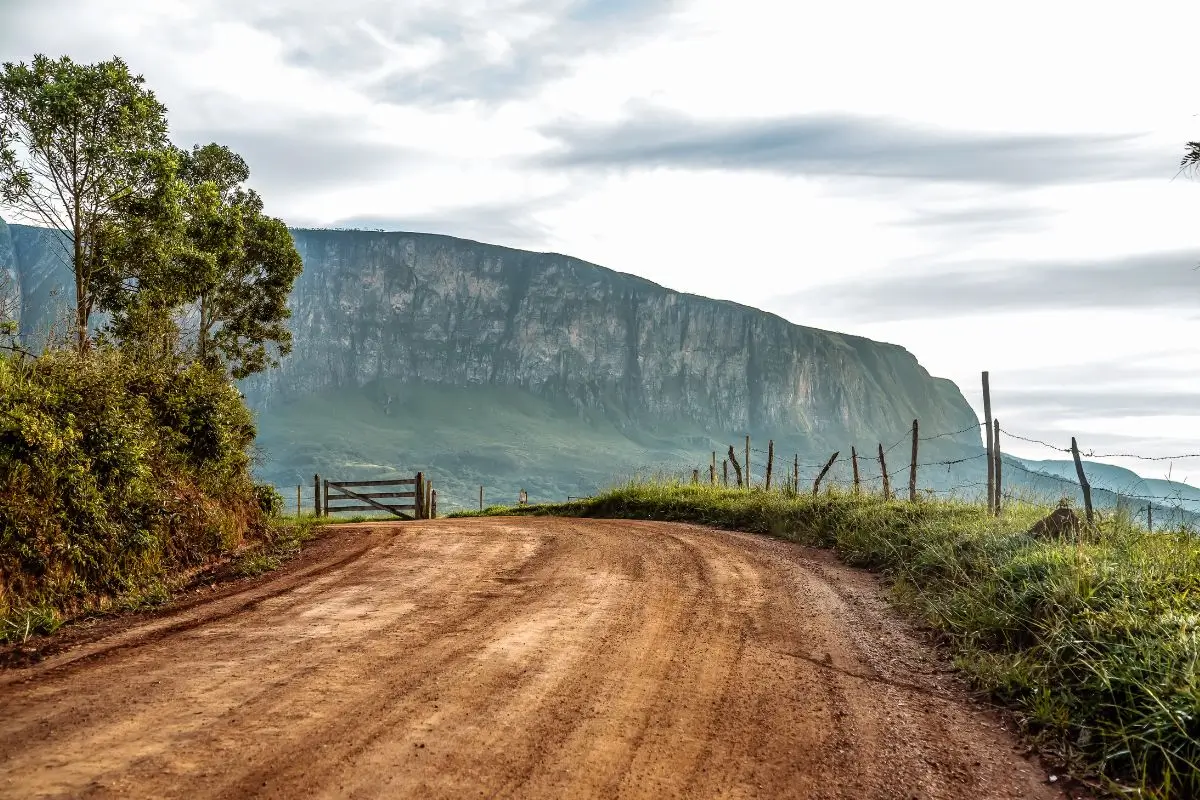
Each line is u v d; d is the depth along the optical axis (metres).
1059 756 5.59
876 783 4.91
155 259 20.45
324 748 4.78
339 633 7.59
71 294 18.75
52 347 10.30
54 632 7.44
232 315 29.97
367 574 10.97
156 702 5.47
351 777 4.40
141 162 19.77
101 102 19.16
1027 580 8.62
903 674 7.30
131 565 9.33
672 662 7.08
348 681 6.09
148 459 10.87
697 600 9.73
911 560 12.05
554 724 5.43
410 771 4.54
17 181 18.30
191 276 21.67
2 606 7.34
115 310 20.72
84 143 19.02
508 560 12.33
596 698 6.02
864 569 12.78
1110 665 6.23
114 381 10.68
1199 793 4.90
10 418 8.31
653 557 12.95
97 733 4.86
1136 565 8.45
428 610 8.72
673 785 4.61
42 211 19.14
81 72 19.06
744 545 14.97
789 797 4.60
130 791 4.07
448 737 5.07
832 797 4.66
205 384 13.51
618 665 6.89
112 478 9.73
